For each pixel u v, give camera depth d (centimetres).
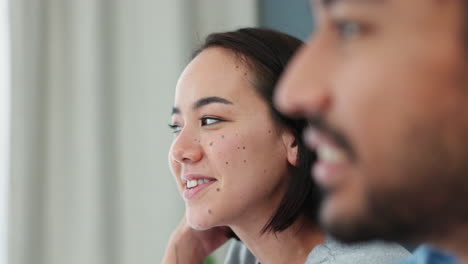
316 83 47
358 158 46
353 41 46
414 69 43
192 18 223
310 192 105
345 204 47
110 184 218
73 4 218
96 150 214
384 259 98
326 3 49
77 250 213
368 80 45
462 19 43
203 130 105
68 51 217
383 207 45
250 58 105
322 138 49
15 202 208
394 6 45
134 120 218
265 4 221
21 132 209
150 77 218
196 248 132
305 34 212
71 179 215
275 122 104
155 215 216
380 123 44
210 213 104
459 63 43
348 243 49
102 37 218
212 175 104
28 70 211
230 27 221
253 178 103
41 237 212
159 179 216
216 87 104
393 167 44
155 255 215
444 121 43
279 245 108
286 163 106
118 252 217
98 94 216
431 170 43
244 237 110
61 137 215
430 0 44
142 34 219
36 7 213
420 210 45
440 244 48
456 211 44
